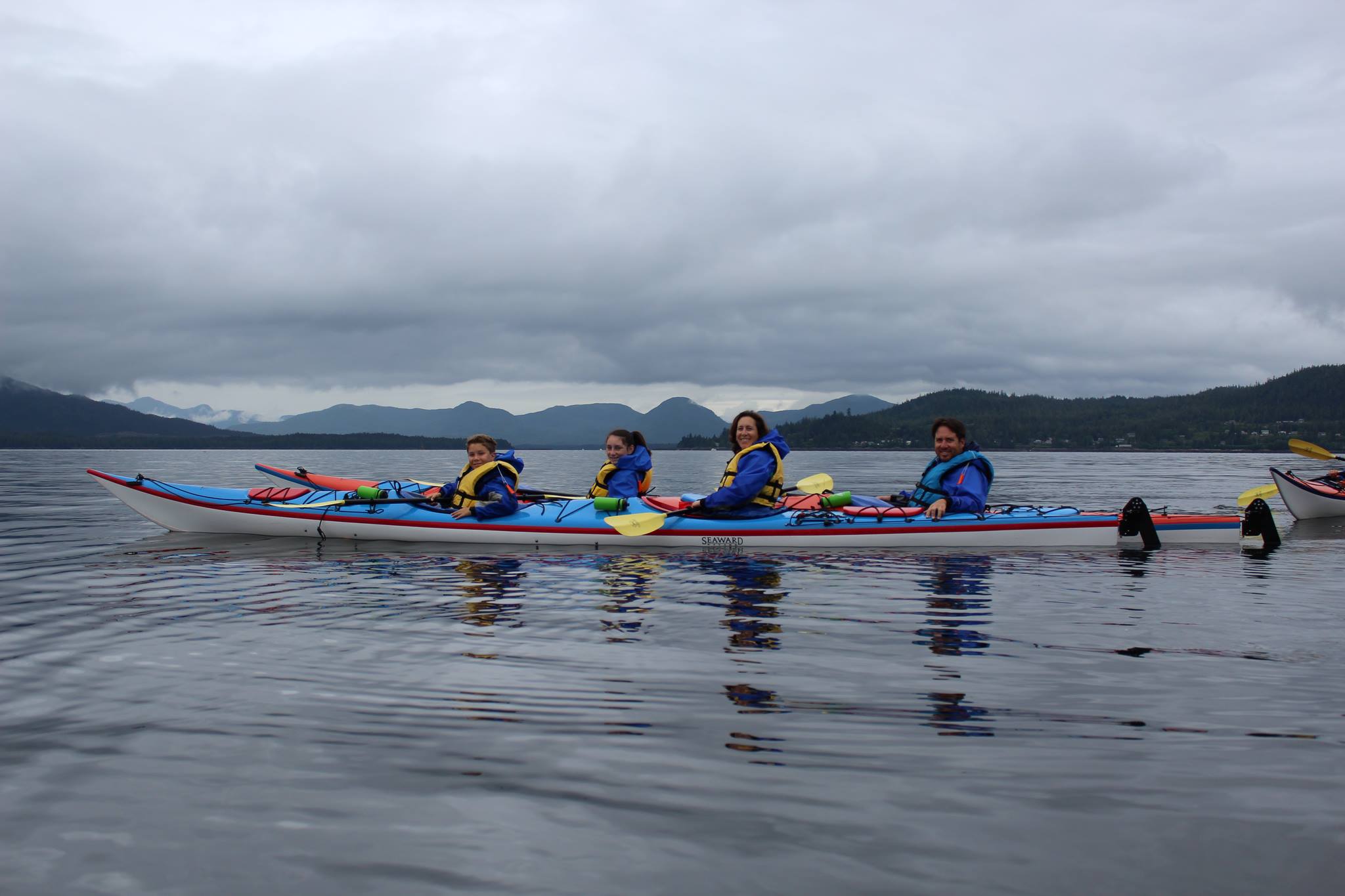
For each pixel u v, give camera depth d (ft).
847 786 9.20
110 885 7.33
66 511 44.21
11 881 7.37
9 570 24.29
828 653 14.89
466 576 23.95
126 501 33.45
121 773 9.55
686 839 8.07
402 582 22.84
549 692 12.53
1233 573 25.12
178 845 7.98
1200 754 10.09
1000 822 8.39
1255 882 7.31
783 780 9.35
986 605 19.75
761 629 16.93
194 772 9.59
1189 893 7.16
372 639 15.88
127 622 17.30
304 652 14.84
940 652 14.98
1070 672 13.65
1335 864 7.57
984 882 7.32
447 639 15.96
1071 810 8.63
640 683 13.01
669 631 16.72
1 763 9.80
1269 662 14.39
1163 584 22.93
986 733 10.82
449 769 9.67
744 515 30.86
